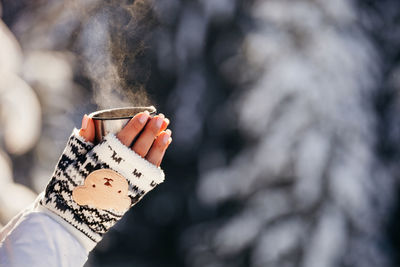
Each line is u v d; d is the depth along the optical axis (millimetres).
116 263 6516
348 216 4691
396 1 5887
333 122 4789
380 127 5250
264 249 4785
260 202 4938
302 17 5062
